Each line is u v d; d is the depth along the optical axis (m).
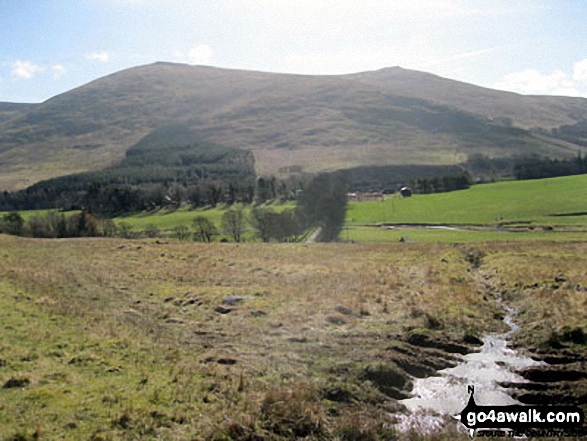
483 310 28.83
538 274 37.12
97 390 15.23
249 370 18.23
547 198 125.81
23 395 14.31
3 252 43.75
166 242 60.19
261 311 26.91
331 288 33.62
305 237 98.69
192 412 14.57
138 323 23.81
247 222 108.12
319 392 16.92
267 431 14.15
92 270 37.22
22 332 19.91
